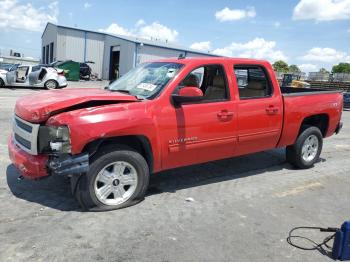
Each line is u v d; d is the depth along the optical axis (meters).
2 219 4.29
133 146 4.89
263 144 6.14
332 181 6.39
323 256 3.89
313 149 7.05
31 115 4.40
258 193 5.60
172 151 5.01
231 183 6.00
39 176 4.53
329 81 34.84
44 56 55.84
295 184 6.11
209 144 5.34
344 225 3.79
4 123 9.89
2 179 5.56
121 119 4.47
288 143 6.56
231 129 5.54
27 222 4.23
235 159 7.42
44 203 4.78
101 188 4.58
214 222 4.52
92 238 3.95
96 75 40.53
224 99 5.50
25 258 3.52
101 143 4.58
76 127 4.23
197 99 4.82
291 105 6.34
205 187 5.75
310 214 4.94
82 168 4.30
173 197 5.24
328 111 7.04
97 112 4.39
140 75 5.61
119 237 4.01
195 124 5.13
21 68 22.83
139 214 4.60
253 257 3.79
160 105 4.84
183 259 3.68
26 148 4.58
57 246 3.76
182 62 5.33
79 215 4.47
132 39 41.59
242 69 5.79
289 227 4.51
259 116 5.87
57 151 4.32
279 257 3.82
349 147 9.46
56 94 4.93
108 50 44.81
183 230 4.27
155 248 3.84
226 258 3.74
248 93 5.87
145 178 4.84
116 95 4.76
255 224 4.54
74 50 44.62
